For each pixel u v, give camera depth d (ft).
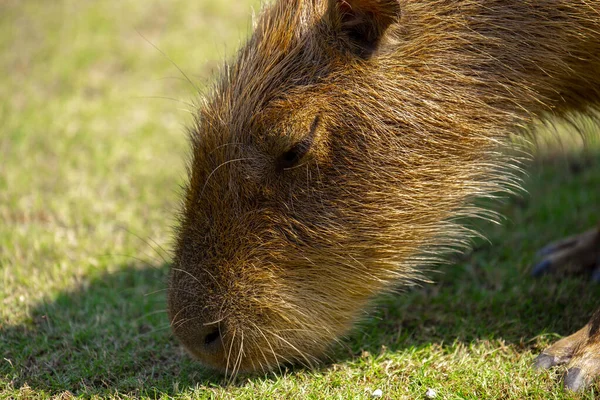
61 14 84.69
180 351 32.32
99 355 31.78
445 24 29.07
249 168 27.66
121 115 62.08
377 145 28.09
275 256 27.71
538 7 29.45
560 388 27.32
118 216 46.26
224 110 28.63
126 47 75.51
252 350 27.78
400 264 29.73
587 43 30.22
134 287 39.09
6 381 29.78
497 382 28.04
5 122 60.18
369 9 27.27
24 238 43.01
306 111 27.45
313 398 27.61
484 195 31.04
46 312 35.45
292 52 28.25
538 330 32.81
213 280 27.43
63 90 67.31
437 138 28.96
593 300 35.12
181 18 81.97
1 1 88.79
